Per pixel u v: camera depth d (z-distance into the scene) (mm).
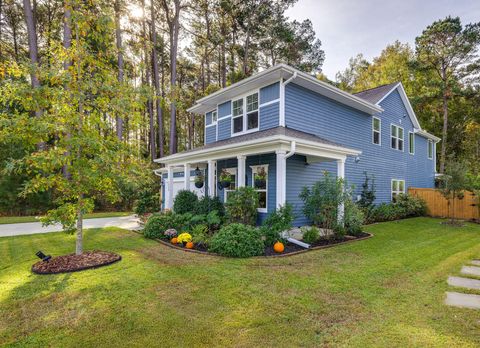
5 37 19375
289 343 2605
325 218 7324
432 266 5074
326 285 4086
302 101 9680
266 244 6562
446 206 13367
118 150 5523
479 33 18281
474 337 2691
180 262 5301
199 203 9336
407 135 15531
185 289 3930
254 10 20156
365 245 6836
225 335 2742
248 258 5609
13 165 4684
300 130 9523
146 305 3416
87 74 5395
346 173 11430
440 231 9125
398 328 2867
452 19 18844
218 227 8164
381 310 3279
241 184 7926
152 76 23344
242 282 4203
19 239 7805
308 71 24000
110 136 5578
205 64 26375
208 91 23312
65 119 5035
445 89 19875
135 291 3861
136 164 6016
